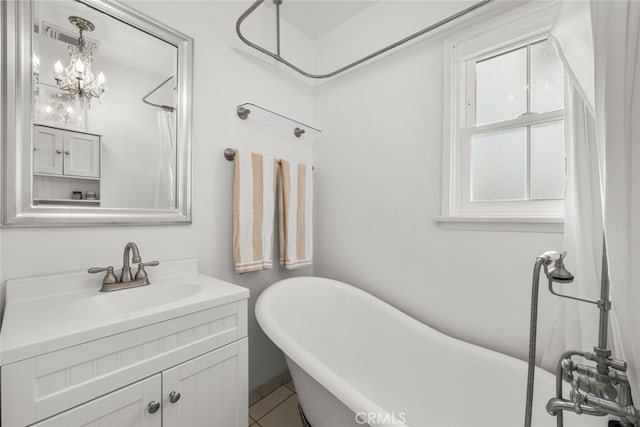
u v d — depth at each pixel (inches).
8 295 34.8
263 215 60.9
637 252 24.3
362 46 69.4
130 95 46.1
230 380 39.4
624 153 24.1
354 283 70.8
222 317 38.6
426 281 58.4
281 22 71.4
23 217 36.1
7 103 35.2
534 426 38.4
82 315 31.3
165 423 32.6
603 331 28.7
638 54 23.7
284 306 56.2
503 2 48.8
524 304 46.5
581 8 27.7
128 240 45.8
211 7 57.0
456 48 55.4
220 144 58.2
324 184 77.6
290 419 56.6
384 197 65.4
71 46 40.4
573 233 38.1
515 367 42.0
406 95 61.7
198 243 54.6
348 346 60.6
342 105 73.5
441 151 56.3
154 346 31.9
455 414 46.0
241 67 62.2
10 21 35.5
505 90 51.7
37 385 24.6
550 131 47.2
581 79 28.3
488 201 52.9
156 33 48.8
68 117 40.2
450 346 49.3
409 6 60.9
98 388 27.8
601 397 27.5
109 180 43.8
